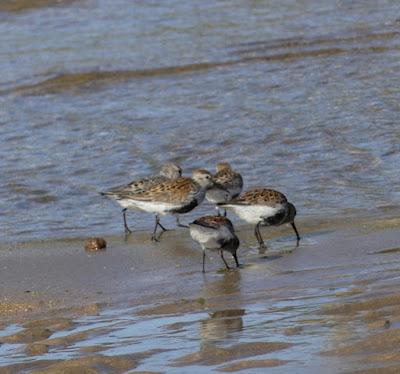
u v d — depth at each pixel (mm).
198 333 9766
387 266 11875
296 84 23500
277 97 22688
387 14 28734
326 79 23625
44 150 20578
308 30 27953
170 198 15516
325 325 9500
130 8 32719
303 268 12375
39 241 15172
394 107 21125
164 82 25000
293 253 13352
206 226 12633
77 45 29422
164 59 26875
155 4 32781
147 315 10719
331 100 22047
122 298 11633
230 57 26344
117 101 23906
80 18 32344
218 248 12688
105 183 18500
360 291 10664
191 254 13852
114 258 13789
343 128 20234
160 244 14633
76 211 17062
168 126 21484
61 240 15195
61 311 11219
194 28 29641
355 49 25734
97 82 25703
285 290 11219
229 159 19328
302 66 24891
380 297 10234
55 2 34312
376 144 19188
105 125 22031
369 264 12125
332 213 15680
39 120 22922
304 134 20141
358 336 8992
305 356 8648
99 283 12445
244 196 14367
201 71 25516
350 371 8125
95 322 10586
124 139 20906
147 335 9859
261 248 13953
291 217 14359
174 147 20219
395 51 25250
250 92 23328
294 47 26547
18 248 14703
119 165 19422
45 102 24516
